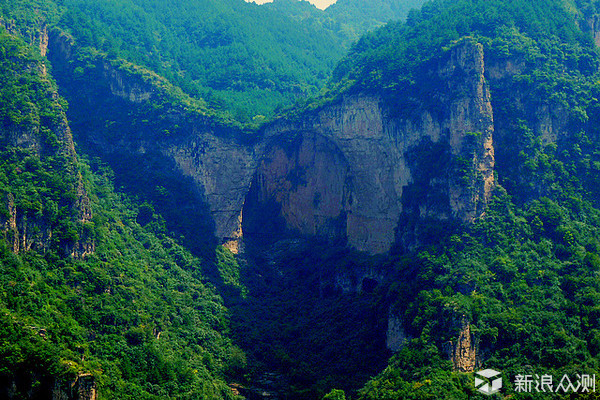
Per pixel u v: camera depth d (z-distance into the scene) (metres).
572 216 188.88
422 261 183.25
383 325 184.38
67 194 172.12
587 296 166.00
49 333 147.25
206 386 169.38
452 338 161.25
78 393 139.38
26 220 163.00
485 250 181.88
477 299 167.62
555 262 178.38
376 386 162.00
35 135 176.25
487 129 192.75
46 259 165.38
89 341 158.38
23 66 189.25
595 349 158.50
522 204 190.00
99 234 180.88
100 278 169.75
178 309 189.62
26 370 136.00
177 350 176.25
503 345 162.88
